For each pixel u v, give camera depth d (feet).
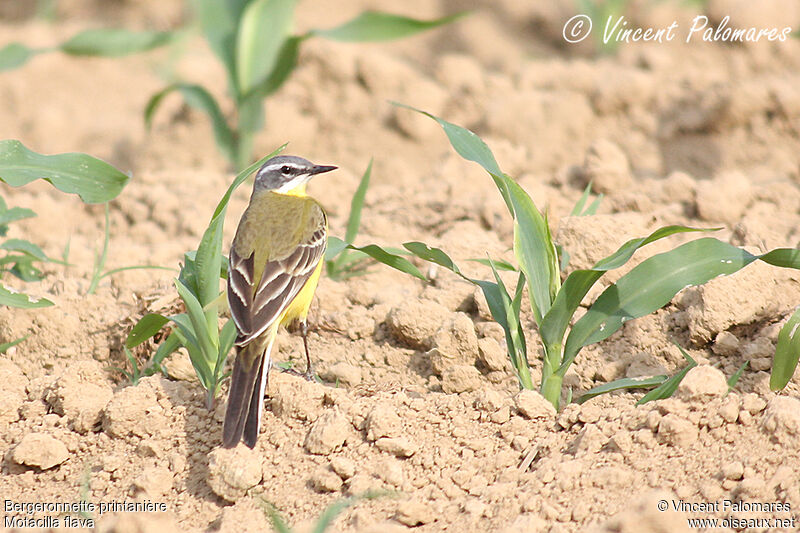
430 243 47.37
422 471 30.66
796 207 49.42
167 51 81.87
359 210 44.52
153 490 30.81
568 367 35.04
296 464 31.27
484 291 34.50
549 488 28.73
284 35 58.59
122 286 43.78
